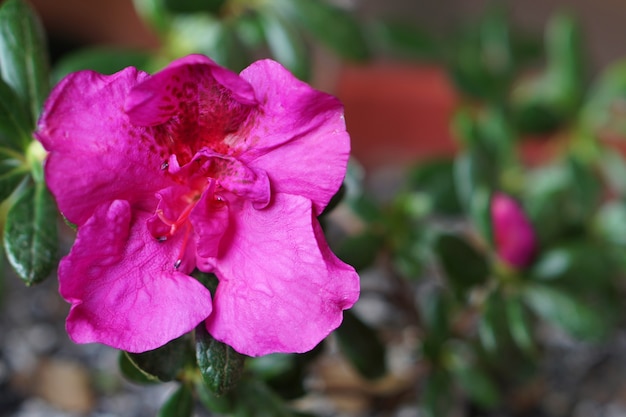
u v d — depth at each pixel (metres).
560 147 0.51
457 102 0.59
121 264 0.26
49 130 0.25
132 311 0.26
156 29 0.42
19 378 0.45
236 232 0.26
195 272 0.27
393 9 0.79
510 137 0.45
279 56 0.40
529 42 0.53
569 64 0.48
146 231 0.26
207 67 0.25
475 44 0.53
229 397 0.31
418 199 0.39
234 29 0.40
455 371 0.39
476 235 0.48
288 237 0.26
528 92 0.54
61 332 0.48
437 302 0.38
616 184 0.50
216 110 0.26
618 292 0.46
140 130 0.26
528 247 0.37
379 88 0.60
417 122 0.61
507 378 0.45
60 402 0.44
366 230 0.38
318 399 0.44
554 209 0.41
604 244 0.43
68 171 0.25
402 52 0.55
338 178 0.26
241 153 0.26
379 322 0.46
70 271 0.25
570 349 0.52
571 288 0.38
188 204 0.27
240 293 0.26
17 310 0.49
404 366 0.44
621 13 0.85
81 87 0.25
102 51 0.40
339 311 0.26
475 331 0.40
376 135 0.62
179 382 0.31
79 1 0.67
